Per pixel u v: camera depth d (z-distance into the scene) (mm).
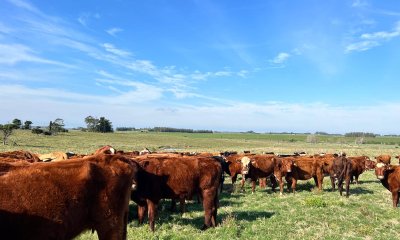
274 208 14242
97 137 92562
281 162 18688
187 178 10680
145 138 103438
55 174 5578
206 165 10961
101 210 6012
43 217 5234
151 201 10695
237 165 20344
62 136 86500
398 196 14898
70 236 5676
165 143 83312
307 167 19203
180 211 13492
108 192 6082
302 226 11391
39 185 5336
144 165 10586
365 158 25344
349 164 17562
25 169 5480
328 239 9984
